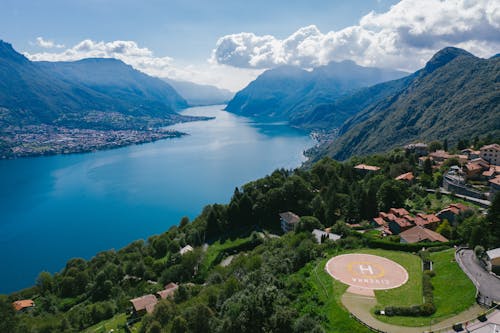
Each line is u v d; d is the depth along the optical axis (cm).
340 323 6297
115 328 10306
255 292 7281
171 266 14038
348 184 16812
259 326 6581
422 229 10788
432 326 5884
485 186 15000
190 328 7575
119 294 13062
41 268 18938
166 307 8856
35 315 12656
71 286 14338
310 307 6875
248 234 16275
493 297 6412
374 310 6519
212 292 8931
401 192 15050
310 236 11425
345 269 8375
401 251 9656
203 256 14638
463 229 9994
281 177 19262
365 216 14300
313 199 16375
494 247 8494
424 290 7081
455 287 6988
